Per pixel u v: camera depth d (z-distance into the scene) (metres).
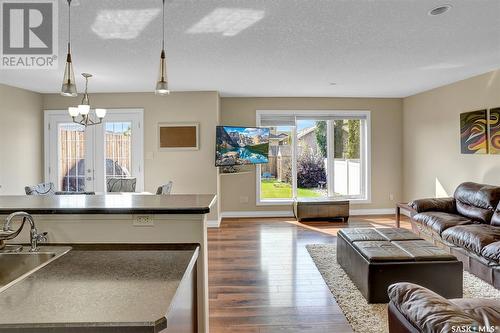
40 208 1.83
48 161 5.95
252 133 6.23
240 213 6.64
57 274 1.25
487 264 3.17
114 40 3.21
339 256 3.79
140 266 1.35
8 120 5.18
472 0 2.45
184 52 3.63
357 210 6.79
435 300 1.53
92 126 5.95
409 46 3.49
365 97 6.68
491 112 4.46
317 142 6.85
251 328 2.49
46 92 5.82
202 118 5.92
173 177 5.94
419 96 6.18
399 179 6.83
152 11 2.59
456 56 3.86
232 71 4.51
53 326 0.87
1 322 0.88
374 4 2.51
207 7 2.54
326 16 2.72
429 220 4.25
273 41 3.32
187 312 1.47
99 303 0.99
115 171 5.97
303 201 6.18
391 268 2.82
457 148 5.15
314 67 4.32
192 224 1.89
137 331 0.87
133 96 5.91
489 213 3.93
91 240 1.90
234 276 3.50
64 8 2.54
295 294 3.07
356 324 2.51
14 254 1.57
